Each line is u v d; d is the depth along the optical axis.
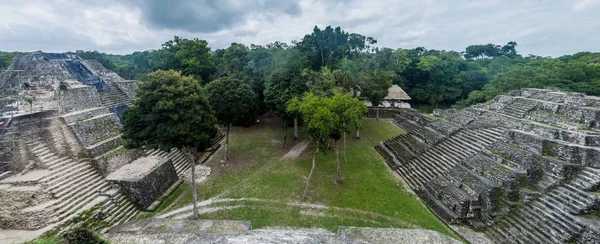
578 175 14.80
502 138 19.73
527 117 22.88
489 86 44.75
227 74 40.47
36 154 16.73
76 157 17.73
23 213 13.23
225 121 23.67
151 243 12.26
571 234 12.51
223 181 20.77
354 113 19.12
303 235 13.62
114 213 15.52
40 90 22.94
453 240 13.75
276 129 34.84
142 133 14.65
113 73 36.69
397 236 13.80
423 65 54.16
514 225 14.25
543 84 38.56
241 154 26.36
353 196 18.77
